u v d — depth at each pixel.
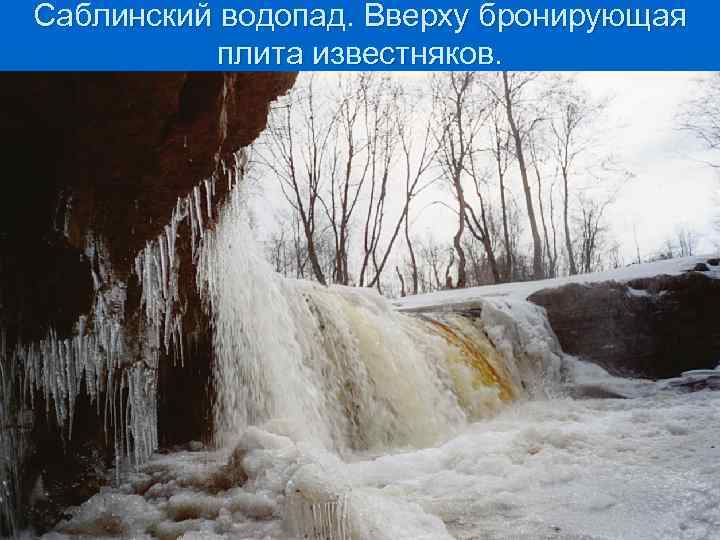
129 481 5.08
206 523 3.93
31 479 4.35
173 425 6.54
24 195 3.50
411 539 3.60
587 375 13.09
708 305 13.34
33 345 4.07
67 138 3.32
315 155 28.70
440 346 11.01
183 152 3.63
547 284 16.38
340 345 8.66
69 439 4.89
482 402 10.67
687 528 3.63
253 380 7.15
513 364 12.73
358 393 8.55
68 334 4.10
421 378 9.78
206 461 5.48
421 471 5.61
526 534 3.71
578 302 13.88
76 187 3.52
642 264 16.36
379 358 9.15
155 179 3.72
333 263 40.94
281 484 4.23
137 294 4.94
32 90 3.06
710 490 4.32
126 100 3.14
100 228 3.86
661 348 13.46
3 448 3.97
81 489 4.79
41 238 3.59
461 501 4.49
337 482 4.00
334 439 7.90
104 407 5.35
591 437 6.53
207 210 5.43
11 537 4.02
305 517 3.75
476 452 6.03
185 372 6.64
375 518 3.80
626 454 5.73
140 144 3.42
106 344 4.76
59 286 3.84
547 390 12.60
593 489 4.60
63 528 4.21
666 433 6.73
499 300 13.62
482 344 12.71
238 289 7.07
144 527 4.07
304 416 7.61
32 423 4.34
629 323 13.56
